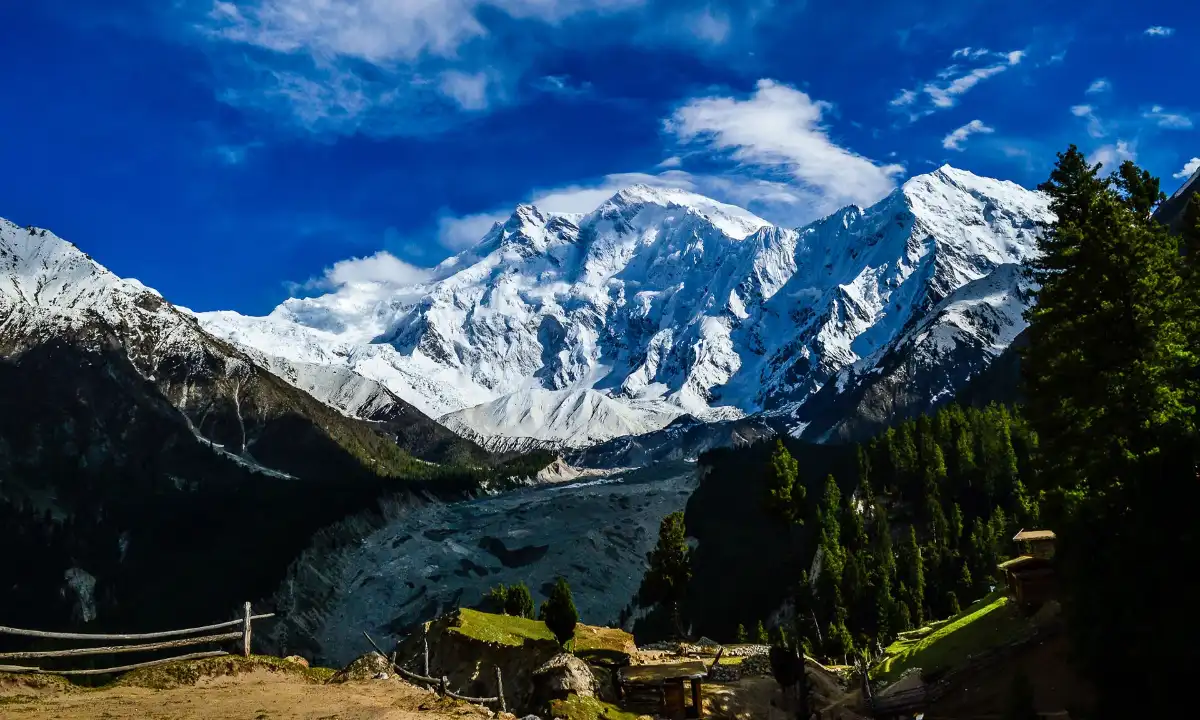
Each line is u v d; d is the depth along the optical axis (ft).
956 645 205.98
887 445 562.66
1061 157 202.80
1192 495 124.57
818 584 424.87
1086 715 133.08
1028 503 387.14
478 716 102.89
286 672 113.70
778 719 178.40
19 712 88.79
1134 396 173.88
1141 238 177.78
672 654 237.45
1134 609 122.21
